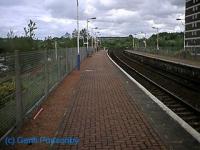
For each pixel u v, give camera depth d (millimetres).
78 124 9000
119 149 6914
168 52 63438
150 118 9727
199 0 85500
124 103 12180
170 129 8570
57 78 17281
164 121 9453
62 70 20047
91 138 7703
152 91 17609
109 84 18281
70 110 10875
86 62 43000
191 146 7160
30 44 22578
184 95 16562
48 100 12852
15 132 8039
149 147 7031
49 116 10000
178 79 25203
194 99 15273
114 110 10859
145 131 8266
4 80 7480
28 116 9609
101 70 29094
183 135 8016
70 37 68000
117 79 21125
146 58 53156
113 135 7926
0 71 7254
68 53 24469
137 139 7598
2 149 6918
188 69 29469
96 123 9102
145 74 29891
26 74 9516
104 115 10109
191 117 10969
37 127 8727
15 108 8227
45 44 29953
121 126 8758
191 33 90750
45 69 12984
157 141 7449
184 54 51875
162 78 25922
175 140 7602
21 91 8805
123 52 102125
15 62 8242
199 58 44625
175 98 14406
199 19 85812
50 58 14625
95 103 12180
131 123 9078
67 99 13094
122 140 7527
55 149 6965
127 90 15758
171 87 20000
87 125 8891
